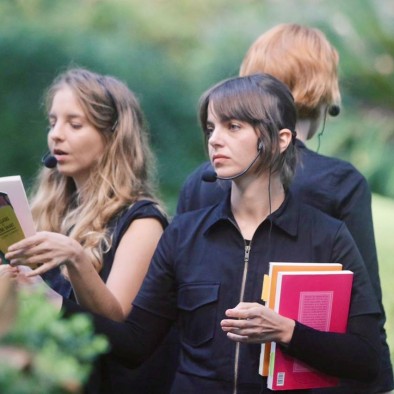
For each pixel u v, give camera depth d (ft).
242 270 24.47
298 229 24.76
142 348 25.39
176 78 121.49
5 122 115.96
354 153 112.57
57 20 122.01
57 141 28.58
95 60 118.21
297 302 23.27
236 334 22.77
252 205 24.89
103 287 25.57
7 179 24.54
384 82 111.45
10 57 116.78
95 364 25.96
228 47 121.80
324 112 29.50
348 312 24.14
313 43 29.07
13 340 15.23
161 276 25.44
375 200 79.30
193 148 120.16
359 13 116.37
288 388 23.54
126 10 125.08
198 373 24.23
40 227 29.99
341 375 23.68
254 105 24.47
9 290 16.33
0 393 14.49
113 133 28.71
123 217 27.76
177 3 127.54
